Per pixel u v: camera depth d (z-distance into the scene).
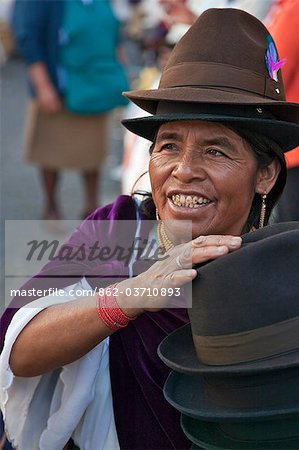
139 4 14.87
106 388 2.95
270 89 2.72
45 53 8.87
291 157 3.77
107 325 2.68
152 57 12.37
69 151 9.26
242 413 2.49
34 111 9.15
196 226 2.74
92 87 8.96
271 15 4.85
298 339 2.46
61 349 2.75
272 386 2.49
